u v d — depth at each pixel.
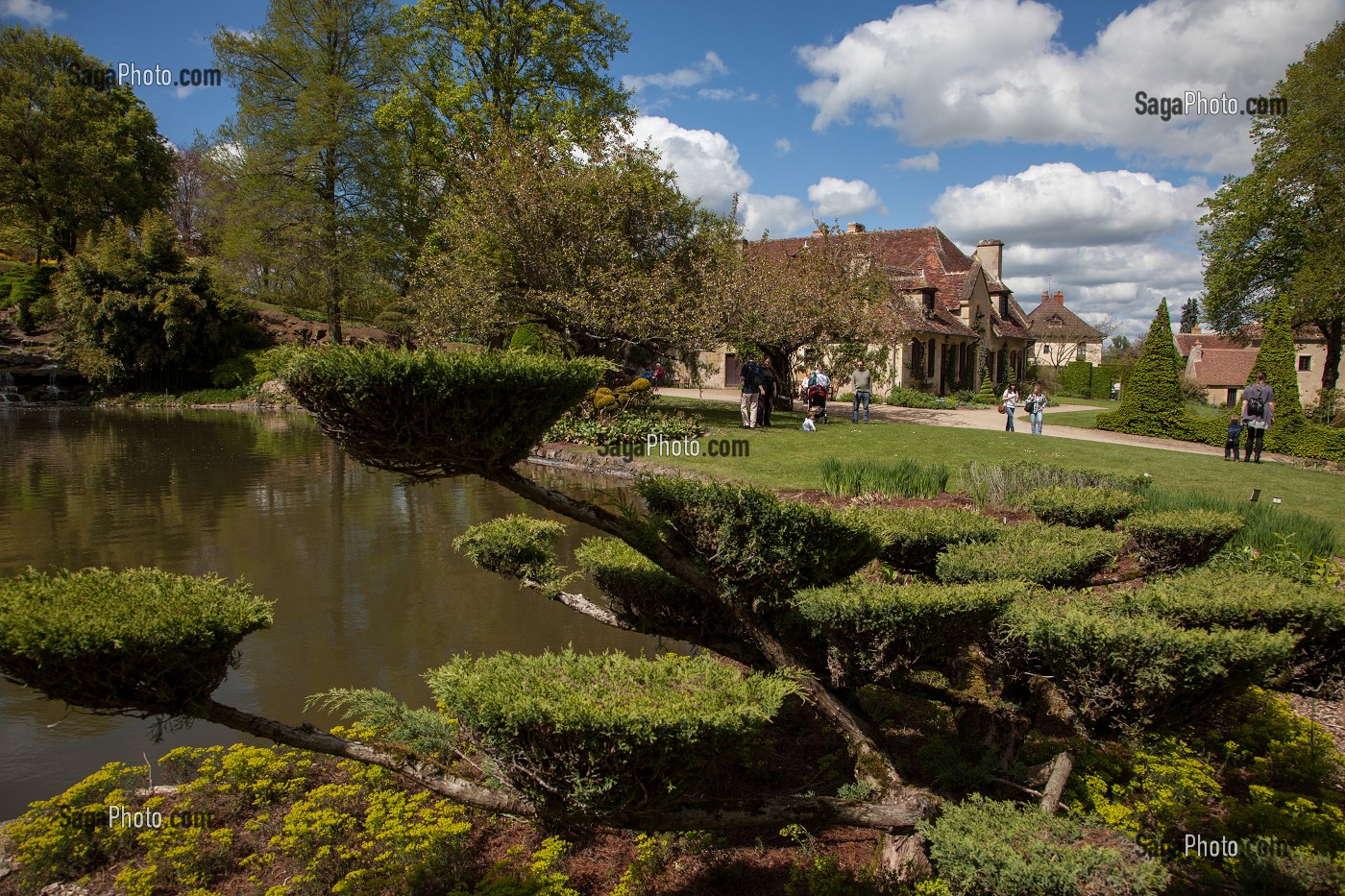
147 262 31.55
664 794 2.66
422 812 3.52
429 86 27.92
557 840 3.37
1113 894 2.48
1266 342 21.30
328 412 2.68
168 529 10.08
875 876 3.12
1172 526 5.88
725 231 22.83
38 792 4.08
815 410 20.03
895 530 5.19
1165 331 22.77
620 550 4.70
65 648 2.35
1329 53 26.16
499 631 6.42
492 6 26.89
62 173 34.25
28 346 32.81
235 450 18.25
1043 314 61.03
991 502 10.10
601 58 28.77
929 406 30.16
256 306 36.53
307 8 29.83
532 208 18.69
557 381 2.89
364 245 30.69
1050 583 4.54
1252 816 3.57
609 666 3.12
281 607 6.98
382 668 5.63
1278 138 27.98
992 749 3.81
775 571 3.44
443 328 19.86
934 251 37.81
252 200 29.91
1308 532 7.66
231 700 5.11
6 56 34.09
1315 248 27.80
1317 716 4.98
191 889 3.12
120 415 27.06
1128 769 4.05
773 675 3.28
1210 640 2.97
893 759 3.86
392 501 12.12
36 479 13.98
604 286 19.47
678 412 21.78
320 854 3.20
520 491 3.20
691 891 3.21
